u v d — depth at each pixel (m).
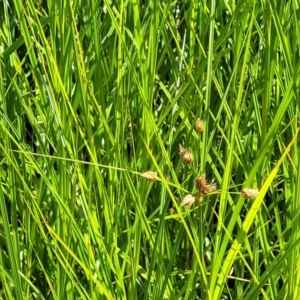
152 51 0.65
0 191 0.58
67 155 0.66
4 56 0.71
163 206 0.60
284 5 0.70
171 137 0.69
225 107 0.68
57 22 0.69
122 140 0.66
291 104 0.68
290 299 0.60
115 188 0.70
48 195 0.76
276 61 0.71
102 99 0.69
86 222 0.66
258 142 0.70
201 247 0.54
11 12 0.83
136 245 0.62
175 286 0.73
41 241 0.74
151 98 0.65
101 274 0.66
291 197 0.70
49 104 0.69
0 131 0.68
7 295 0.64
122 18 0.67
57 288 0.66
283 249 0.58
